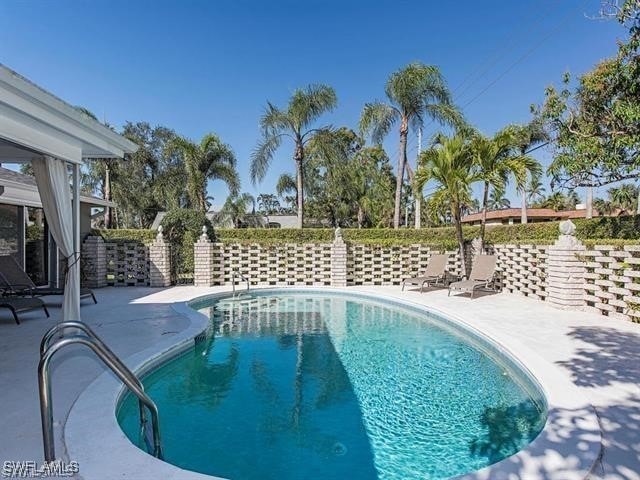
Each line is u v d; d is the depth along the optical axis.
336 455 3.51
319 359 6.20
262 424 4.10
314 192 27.91
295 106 17.92
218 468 3.34
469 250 12.75
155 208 28.52
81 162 6.76
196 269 12.98
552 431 3.09
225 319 9.17
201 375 5.52
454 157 11.61
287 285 13.34
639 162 7.89
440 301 9.81
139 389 3.08
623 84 8.12
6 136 4.82
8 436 3.10
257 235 17.48
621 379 4.27
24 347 5.59
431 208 12.88
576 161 8.64
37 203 12.08
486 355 6.30
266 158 18.28
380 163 30.69
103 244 12.75
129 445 2.95
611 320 7.32
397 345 6.93
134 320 7.57
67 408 3.60
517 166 10.98
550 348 5.48
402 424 4.08
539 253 9.70
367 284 13.46
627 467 2.63
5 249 11.35
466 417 4.19
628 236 10.42
